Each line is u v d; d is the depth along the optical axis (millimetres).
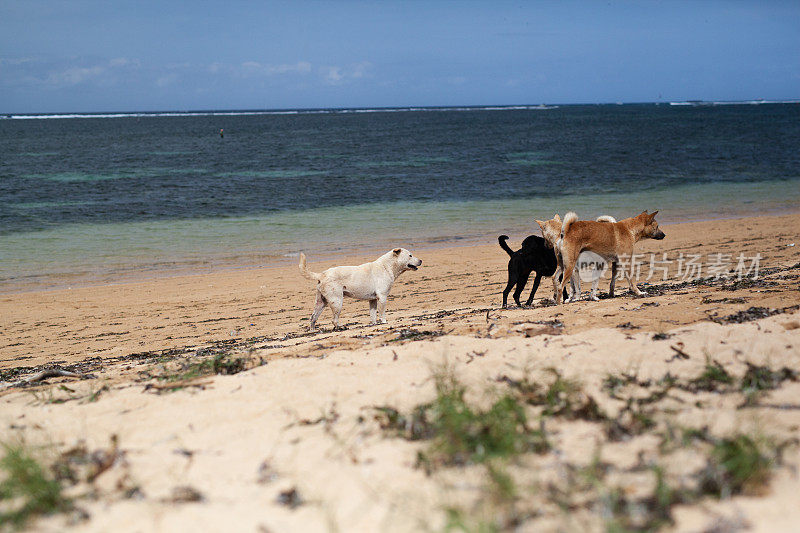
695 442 3617
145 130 118188
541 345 5801
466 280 14727
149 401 5109
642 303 7801
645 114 169000
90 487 3617
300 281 15531
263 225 23469
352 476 3557
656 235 9867
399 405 4602
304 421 4430
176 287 15133
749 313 6582
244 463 3838
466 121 145125
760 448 3439
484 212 25562
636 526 2879
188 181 37281
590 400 4180
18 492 3453
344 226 23078
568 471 3395
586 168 41688
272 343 8133
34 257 18516
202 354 7855
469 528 2881
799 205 25578
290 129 116188
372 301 9617
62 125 151500
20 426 4750
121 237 21406
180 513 3260
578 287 9758
